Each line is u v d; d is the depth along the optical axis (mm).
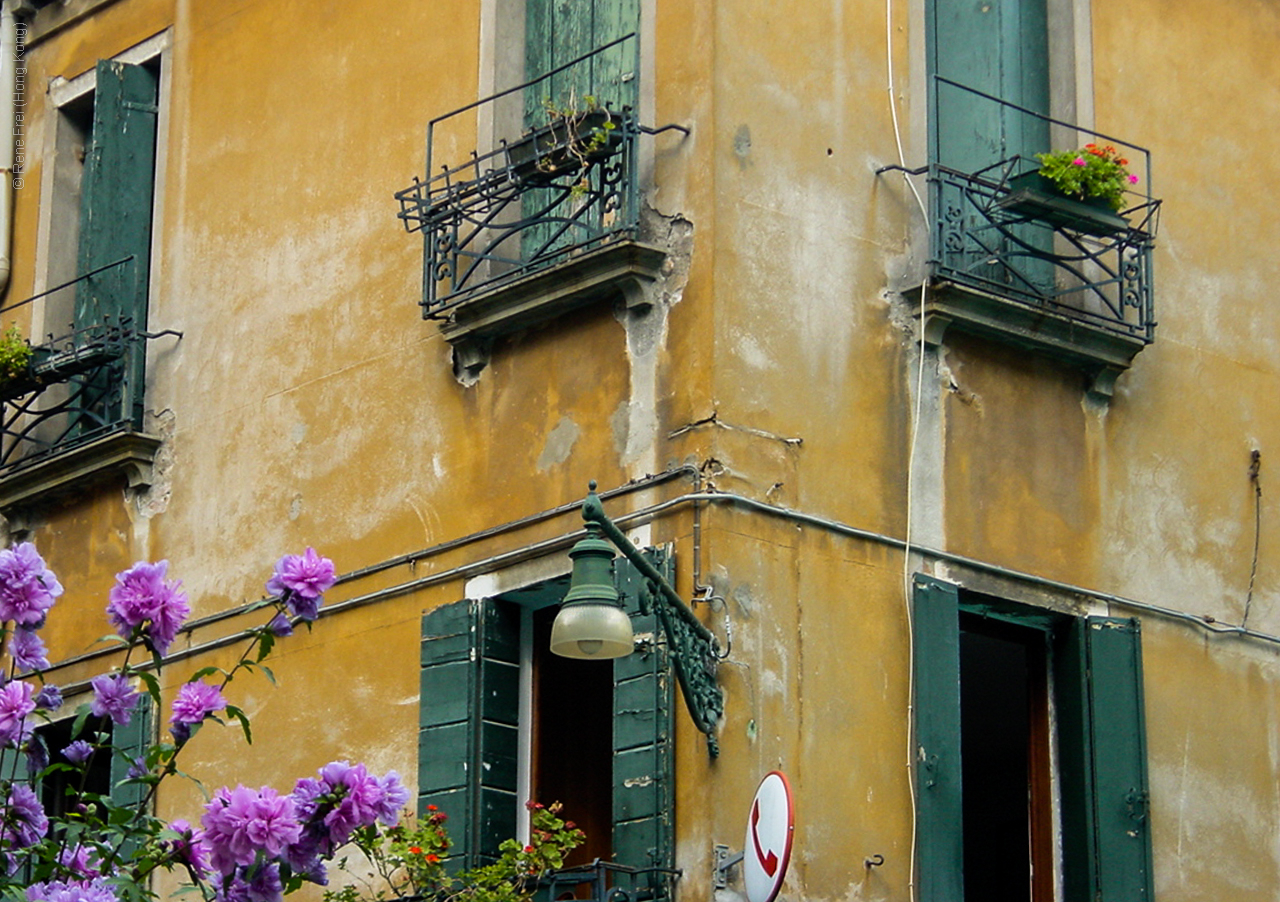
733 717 11961
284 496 14562
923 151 13570
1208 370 14500
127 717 9258
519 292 13211
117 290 15852
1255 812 13867
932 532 12969
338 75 15094
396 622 13688
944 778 12531
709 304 12516
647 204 12945
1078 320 13562
